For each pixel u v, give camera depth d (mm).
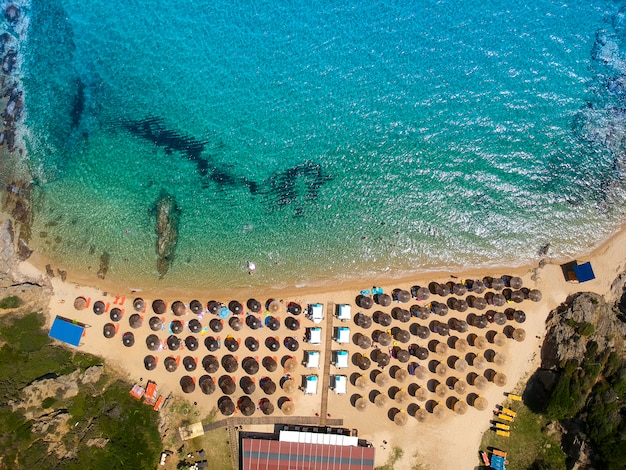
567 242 34219
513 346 32594
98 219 33188
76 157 33906
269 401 31375
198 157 34719
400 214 34438
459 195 34906
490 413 31891
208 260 33188
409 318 32469
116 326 31750
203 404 31266
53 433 28703
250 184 34531
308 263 33500
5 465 27312
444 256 33906
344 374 31906
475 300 32531
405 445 31422
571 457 30625
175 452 30594
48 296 31859
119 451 29453
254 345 31609
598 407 29734
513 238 34250
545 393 31203
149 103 35281
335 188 34750
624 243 34188
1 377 29312
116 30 35844
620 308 32750
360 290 33156
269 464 29844
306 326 32375
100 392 30609
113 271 32625
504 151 35750
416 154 35531
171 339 31453
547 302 33219
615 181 35281
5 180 33156
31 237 32625
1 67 34469
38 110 34188
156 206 33656
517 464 31188
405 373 31734
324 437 30234
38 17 35094
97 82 35125
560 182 35250
